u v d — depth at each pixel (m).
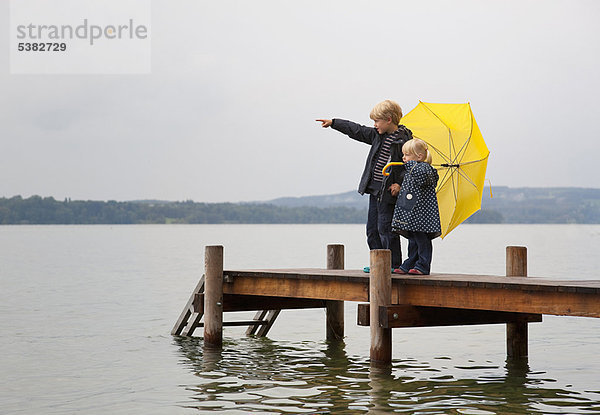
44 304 16.02
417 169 8.06
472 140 9.05
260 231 131.38
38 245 58.12
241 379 8.02
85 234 104.44
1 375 8.35
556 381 8.00
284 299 10.52
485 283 7.10
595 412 6.67
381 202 8.45
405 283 7.82
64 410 6.78
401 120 9.61
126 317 13.78
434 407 6.78
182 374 8.31
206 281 9.98
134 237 86.38
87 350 10.02
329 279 8.53
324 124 8.94
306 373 8.32
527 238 87.50
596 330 12.15
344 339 11.08
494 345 10.62
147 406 6.87
